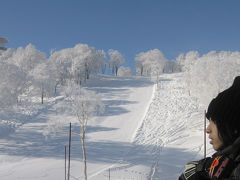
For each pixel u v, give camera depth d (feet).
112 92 282.36
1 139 152.05
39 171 108.78
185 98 231.91
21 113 202.69
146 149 140.26
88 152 135.13
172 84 301.22
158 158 123.44
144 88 297.94
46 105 226.58
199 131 153.38
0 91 151.33
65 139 156.56
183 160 117.91
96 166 114.73
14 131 167.73
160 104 225.97
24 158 126.11
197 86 179.32
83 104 100.32
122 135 165.99
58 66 300.61
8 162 120.78
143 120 191.83
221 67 149.48
